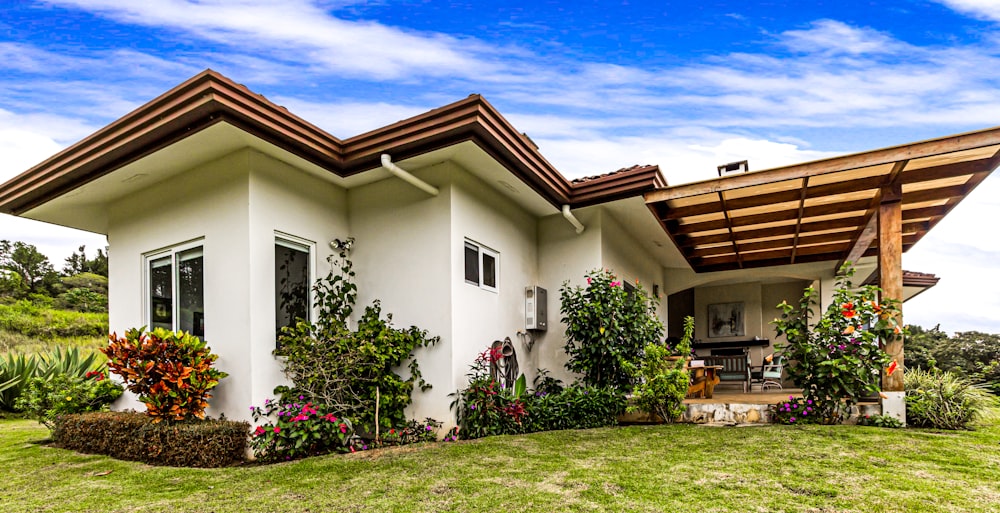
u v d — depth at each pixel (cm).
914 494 383
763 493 390
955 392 657
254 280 570
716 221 907
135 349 537
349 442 586
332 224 700
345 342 611
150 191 691
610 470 457
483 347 707
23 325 1959
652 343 797
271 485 425
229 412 570
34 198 716
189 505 379
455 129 568
